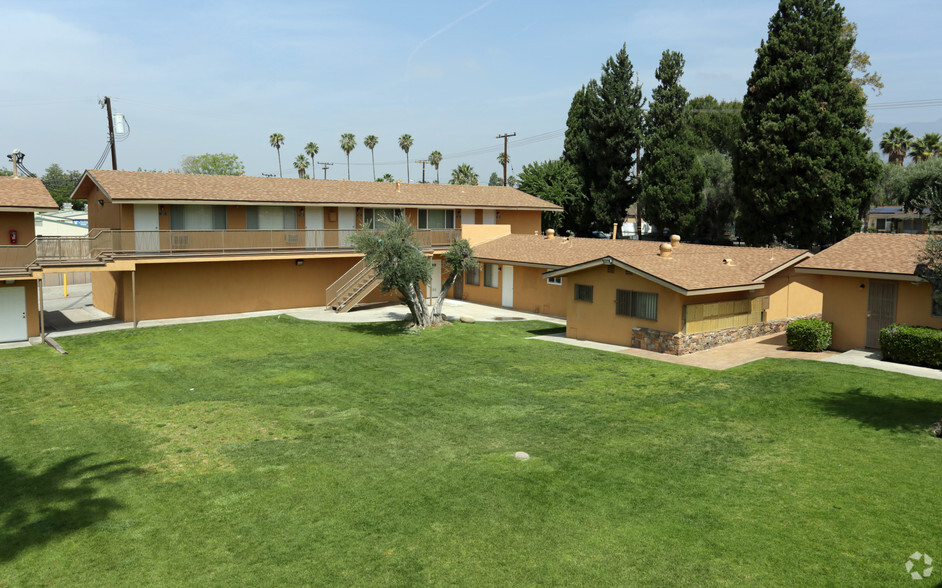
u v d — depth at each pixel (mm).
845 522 8734
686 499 9633
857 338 20547
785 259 24375
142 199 27844
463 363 20266
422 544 8398
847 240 22516
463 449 12125
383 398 16109
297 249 32812
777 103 41375
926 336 17578
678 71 54562
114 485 10586
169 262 29984
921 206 14812
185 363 20922
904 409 13727
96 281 34125
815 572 7516
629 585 7363
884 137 68125
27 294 25797
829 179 39188
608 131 57281
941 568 7500
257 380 18375
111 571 7859
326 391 16953
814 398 14906
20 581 7637
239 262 32094
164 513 9477
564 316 31125
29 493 10297
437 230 37594
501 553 8125
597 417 14102
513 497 9805
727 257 25875
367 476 10797
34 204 25469
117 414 15055
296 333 26516
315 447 12352
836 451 11492
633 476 10586
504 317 31422
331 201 34125
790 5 41781
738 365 18906
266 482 10602
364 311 32844
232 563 8000
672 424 13445
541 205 44750
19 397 16797
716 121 69938
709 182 59125
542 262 31656
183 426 13953
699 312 21641
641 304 22359
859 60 55938
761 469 10773
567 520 9008
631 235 82250
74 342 24750
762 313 24500
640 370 18688
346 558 8070
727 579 7426
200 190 30859
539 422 13836
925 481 10039
